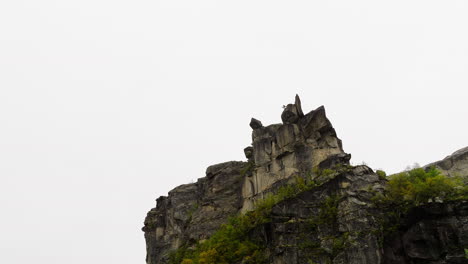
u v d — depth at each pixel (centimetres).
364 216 7838
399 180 8350
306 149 9862
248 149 12169
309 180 9244
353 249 7594
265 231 8988
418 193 7831
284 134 10406
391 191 8194
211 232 11369
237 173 12181
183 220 12725
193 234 11631
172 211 13250
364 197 8125
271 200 9425
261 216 9338
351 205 8006
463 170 9400
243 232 9638
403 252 7575
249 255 8975
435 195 7731
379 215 7894
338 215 8069
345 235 7794
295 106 10619
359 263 7469
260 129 11238
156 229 13575
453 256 7138
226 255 9338
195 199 13100
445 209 7500
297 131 10238
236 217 10869
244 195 11175
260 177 10638
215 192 12119
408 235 7575
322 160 9556
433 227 7488
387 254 7581
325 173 8912
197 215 12100
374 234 7625
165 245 12838
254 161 11275
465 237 7200
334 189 8412
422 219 7650
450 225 7375
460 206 7438
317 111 10162
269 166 10512
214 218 11638
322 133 9969
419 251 7412
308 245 8088
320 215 8281
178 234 12650
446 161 9744
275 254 8431
